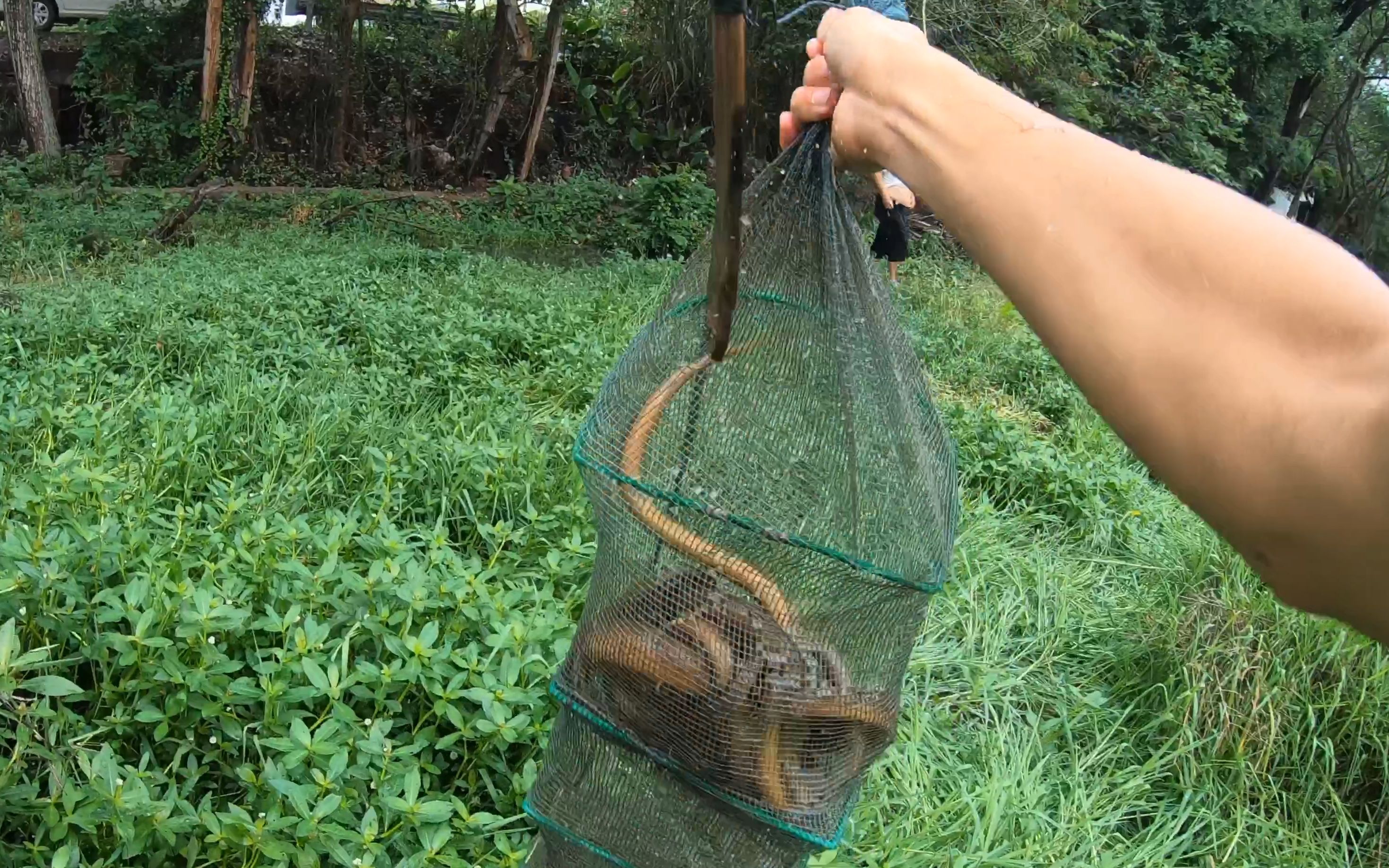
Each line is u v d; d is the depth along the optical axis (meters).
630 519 2.07
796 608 1.99
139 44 17.11
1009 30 16.14
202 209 13.70
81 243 10.87
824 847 2.04
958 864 3.23
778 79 15.40
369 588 3.40
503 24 18.70
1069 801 3.87
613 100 20.00
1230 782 4.16
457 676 3.10
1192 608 4.83
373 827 2.63
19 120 17.52
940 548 2.17
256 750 2.99
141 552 3.53
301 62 18.30
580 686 2.13
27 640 3.08
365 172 18.20
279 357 6.38
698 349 2.09
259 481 4.80
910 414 2.14
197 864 2.69
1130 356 0.76
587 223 16.50
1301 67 22.92
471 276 10.21
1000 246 0.83
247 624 3.31
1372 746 4.23
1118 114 18.94
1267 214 0.77
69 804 2.52
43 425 4.75
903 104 0.93
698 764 1.99
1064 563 5.75
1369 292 0.73
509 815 3.04
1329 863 3.90
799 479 2.04
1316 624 4.41
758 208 2.06
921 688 4.36
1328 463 0.69
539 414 6.37
